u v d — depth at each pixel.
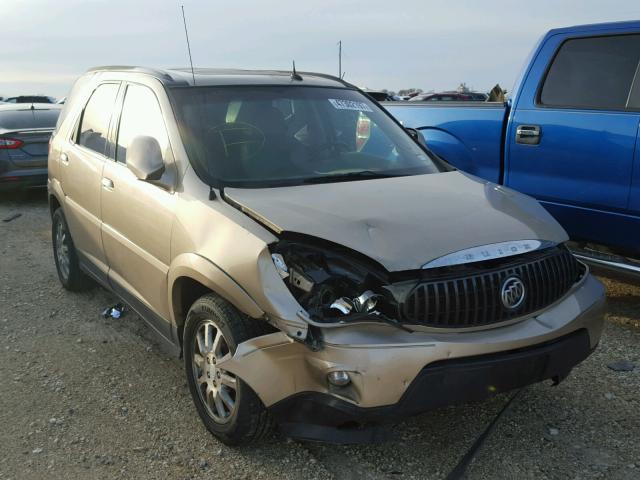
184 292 3.53
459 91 24.86
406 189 3.57
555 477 3.06
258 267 2.88
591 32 5.14
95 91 5.09
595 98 5.01
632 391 3.86
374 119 4.53
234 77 4.33
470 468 3.14
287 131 4.04
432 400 2.77
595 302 3.30
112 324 5.09
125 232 4.12
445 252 2.89
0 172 9.93
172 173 3.63
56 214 5.70
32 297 5.76
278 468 3.17
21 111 10.80
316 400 2.76
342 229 2.96
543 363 2.99
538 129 5.27
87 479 3.11
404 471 3.14
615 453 3.25
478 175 5.85
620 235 4.89
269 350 2.83
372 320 2.74
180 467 3.19
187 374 3.52
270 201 3.24
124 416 3.68
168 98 3.94
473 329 2.88
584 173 4.98
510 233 3.12
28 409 3.78
